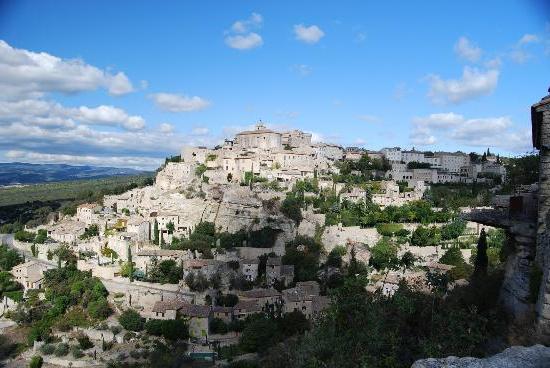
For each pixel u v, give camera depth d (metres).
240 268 138.88
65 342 118.00
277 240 153.38
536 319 30.67
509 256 40.50
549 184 32.59
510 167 96.00
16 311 136.38
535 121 35.22
